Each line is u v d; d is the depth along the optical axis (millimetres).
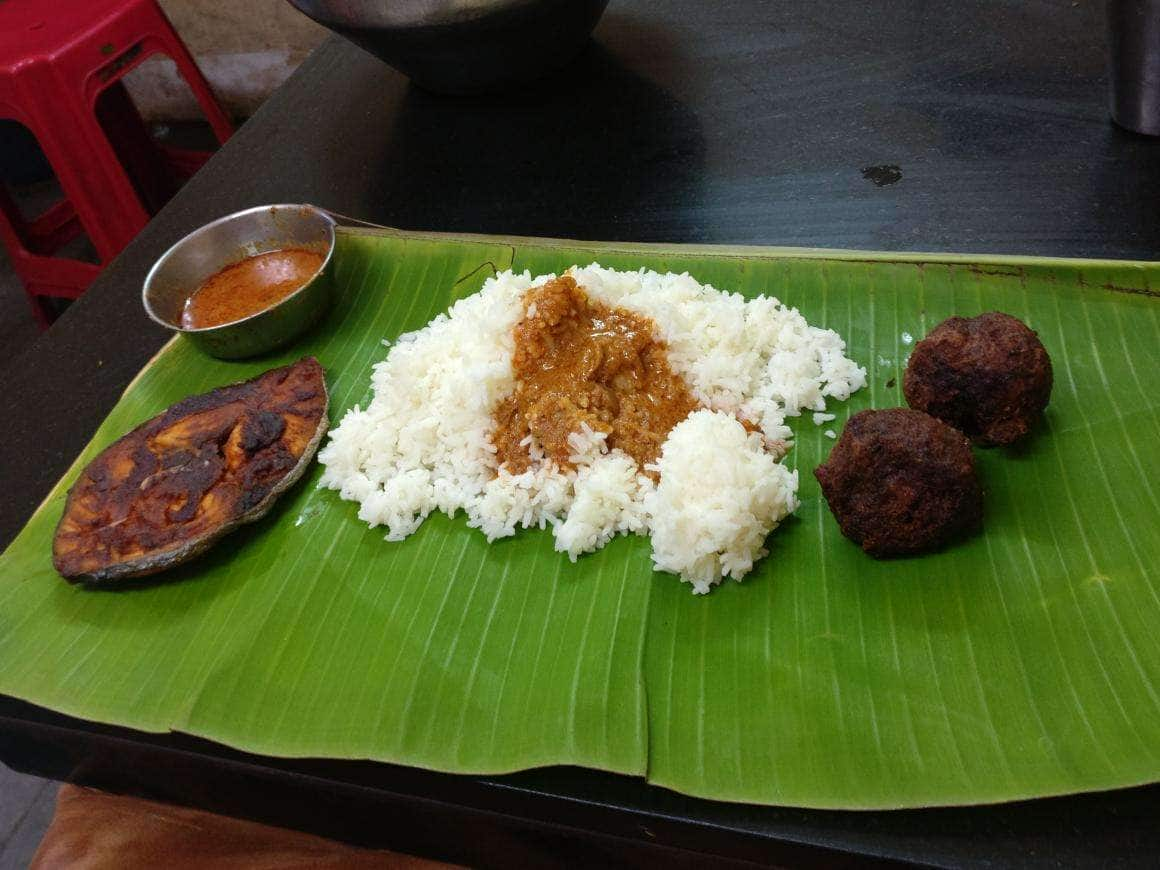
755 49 613
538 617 335
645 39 648
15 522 425
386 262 480
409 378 415
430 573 357
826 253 421
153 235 576
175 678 337
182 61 798
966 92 540
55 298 885
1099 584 305
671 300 417
